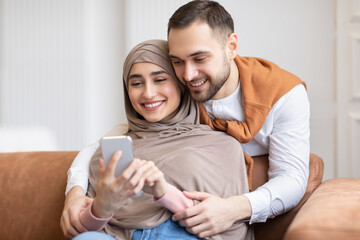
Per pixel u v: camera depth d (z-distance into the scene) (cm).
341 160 268
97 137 322
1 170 162
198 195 128
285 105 148
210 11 139
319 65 275
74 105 323
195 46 134
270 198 135
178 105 152
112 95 320
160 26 300
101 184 107
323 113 275
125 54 314
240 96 154
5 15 324
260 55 284
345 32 265
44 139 327
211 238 127
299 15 277
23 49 324
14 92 327
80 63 320
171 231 127
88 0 316
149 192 135
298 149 146
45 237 152
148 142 146
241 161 145
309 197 139
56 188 156
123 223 131
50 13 321
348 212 104
